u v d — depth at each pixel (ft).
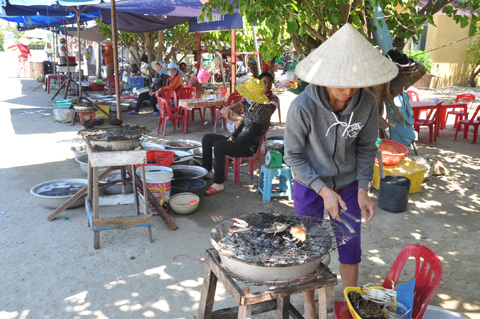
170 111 29.55
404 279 11.28
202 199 17.15
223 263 7.04
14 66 97.04
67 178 19.01
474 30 16.79
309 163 8.46
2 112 37.04
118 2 27.73
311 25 18.33
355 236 8.52
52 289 10.63
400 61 17.52
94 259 12.16
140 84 51.67
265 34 31.27
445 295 10.58
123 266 11.83
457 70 64.59
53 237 13.44
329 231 8.09
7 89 56.54
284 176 17.02
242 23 29.45
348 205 8.67
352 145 8.52
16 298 10.21
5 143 25.68
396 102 21.67
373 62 7.08
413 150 24.49
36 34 76.79
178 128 31.86
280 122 33.91
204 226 14.56
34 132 29.12
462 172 21.39
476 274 11.58
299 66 7.72
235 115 19.53
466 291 10.75
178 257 12.42
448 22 61.31
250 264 6.40
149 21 36.63
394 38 21.07
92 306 10.00
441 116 32.22
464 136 29.43
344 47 7.13
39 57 98.27
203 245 13.19
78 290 10.62
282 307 8.34
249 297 6.59
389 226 14.78
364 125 8.16
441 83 63.82
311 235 7.43
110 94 47.83
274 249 6.84
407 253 8.38
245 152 17.61
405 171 17.71
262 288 10.85
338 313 8.00
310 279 6.93
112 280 11.12
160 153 18.83
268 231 7.50
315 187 7.99
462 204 16.99
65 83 47.96
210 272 7.74
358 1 17.33
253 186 18.83
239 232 7.48
